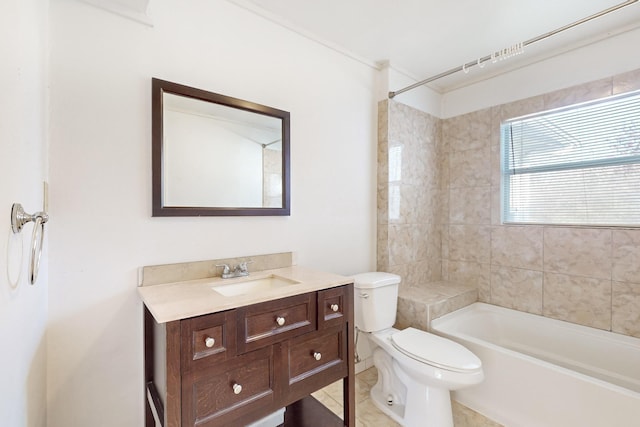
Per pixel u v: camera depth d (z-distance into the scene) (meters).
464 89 2.66
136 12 1.30
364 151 2.29
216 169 1.53
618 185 1.91
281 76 1.80
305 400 1.73
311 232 1.96
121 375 1.29
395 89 2.38
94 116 1.22
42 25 1.04
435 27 1.88
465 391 1.85
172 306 1.02
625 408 1.32
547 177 2.22
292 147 1.85
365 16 1.77
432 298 2.21
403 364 1.60
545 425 1.54
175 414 0.94
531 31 1.93
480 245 2.54
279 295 1.17
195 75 1.47
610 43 1.90
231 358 1.05
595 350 1.91
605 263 1.93
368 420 1.69
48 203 1.13
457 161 2.71
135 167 1.31
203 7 1.50
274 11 1.72
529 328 2.20
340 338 1.39
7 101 0.65
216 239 1.55
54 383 1.15
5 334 0.64
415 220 2.55
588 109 2.03
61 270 1.16
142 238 1.33
